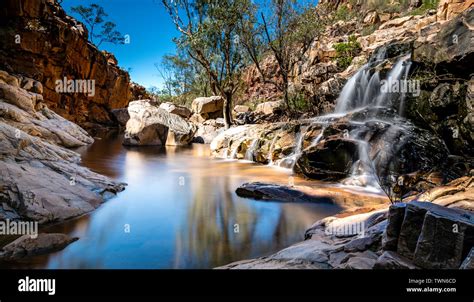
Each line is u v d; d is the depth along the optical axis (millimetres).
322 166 10305
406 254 3537
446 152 8625
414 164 8719
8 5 23641
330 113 17984
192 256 4566
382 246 3891
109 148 18688
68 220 5934
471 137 7730
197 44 20859
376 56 16859
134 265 4215
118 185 8688
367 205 7395
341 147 10023
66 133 17812
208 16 21266
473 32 8695
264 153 14117
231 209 7113
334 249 4211
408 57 12938
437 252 3240
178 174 11469
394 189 7809
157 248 4844
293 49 22688
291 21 20625
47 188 6250
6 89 14898
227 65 23422
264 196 8008
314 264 3820
